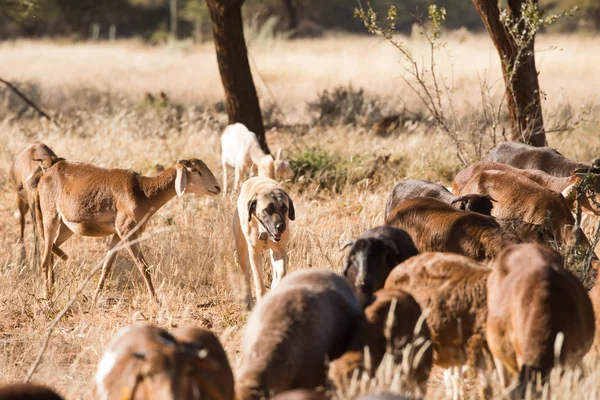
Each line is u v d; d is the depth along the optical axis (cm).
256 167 3525
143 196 2395
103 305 2342
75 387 1575
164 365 1078
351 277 1647
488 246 1812
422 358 1419
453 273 1544
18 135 4472
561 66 7888
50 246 2508
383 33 3281
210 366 1128
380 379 1232
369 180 3631
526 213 2305
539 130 3428
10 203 3628
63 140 4259
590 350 1564
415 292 1562
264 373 1275
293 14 14650
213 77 7806
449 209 1953
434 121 4541
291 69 8206
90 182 2450
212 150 4300
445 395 1664
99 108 5553
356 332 1382
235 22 4162
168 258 2594
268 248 2341
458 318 1512
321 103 5412
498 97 5209
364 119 4875
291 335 1341
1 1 5953
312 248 2527
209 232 2777
